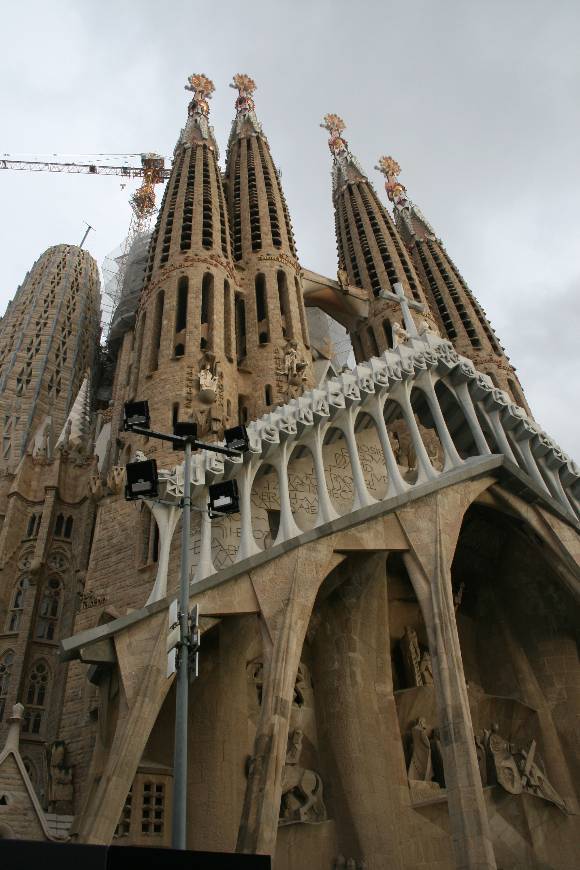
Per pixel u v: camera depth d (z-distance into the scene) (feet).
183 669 47.57
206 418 121.19
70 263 230.68
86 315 221.25
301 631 84.84
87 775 90.17
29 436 172.04
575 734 109.19
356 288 214.69
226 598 86.38
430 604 91.81
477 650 122.01
